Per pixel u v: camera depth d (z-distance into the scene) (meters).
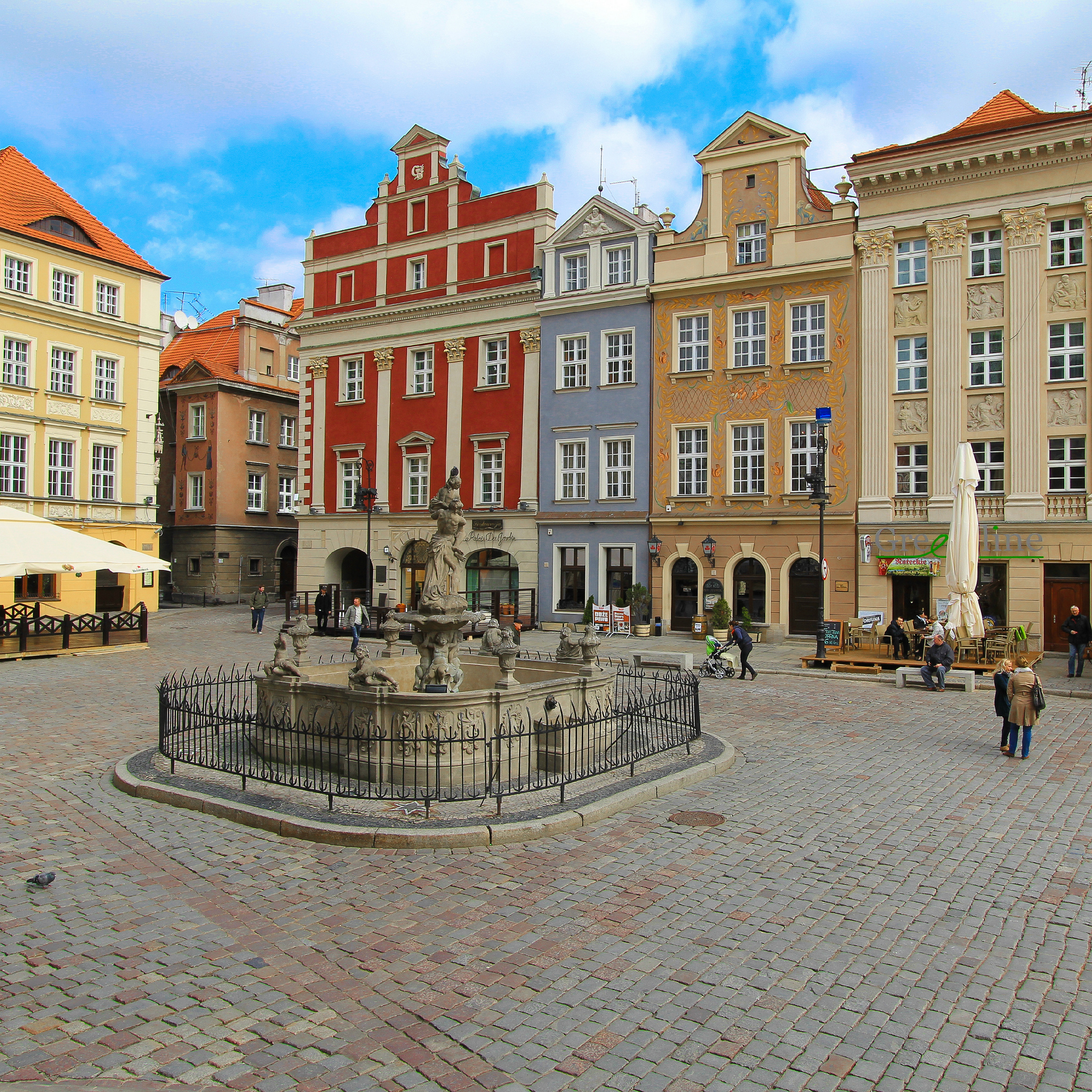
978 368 27.84
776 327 30.88
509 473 36.59
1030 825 9.79
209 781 10.97
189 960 6.45
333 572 41.47
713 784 11.47
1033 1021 5.61
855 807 10.46
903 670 20.28
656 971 6.29
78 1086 4.85
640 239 33.69
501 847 8.97
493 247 37.56
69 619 25.86
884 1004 5.82
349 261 41.47
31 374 35.25
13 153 38.41
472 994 5.95
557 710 12.01
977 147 27.16
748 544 31.00
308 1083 4.94
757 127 31.38
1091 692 19.11
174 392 49.19
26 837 9.22
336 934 6.91
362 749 11.23
